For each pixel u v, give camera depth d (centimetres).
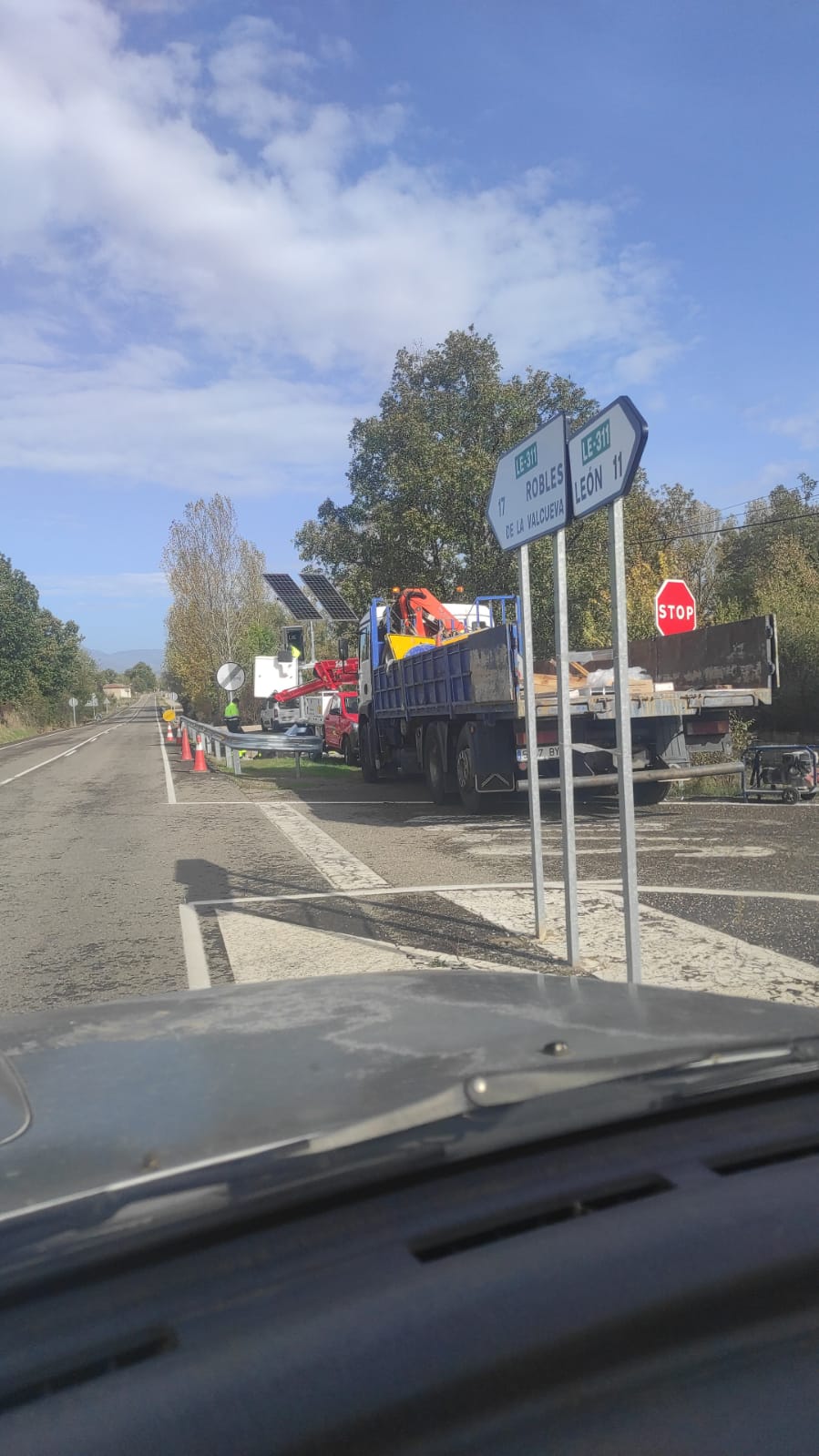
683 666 1251
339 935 641
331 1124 138
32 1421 97
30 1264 109
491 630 1012
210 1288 111
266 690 3503
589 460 463
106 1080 166
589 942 599
